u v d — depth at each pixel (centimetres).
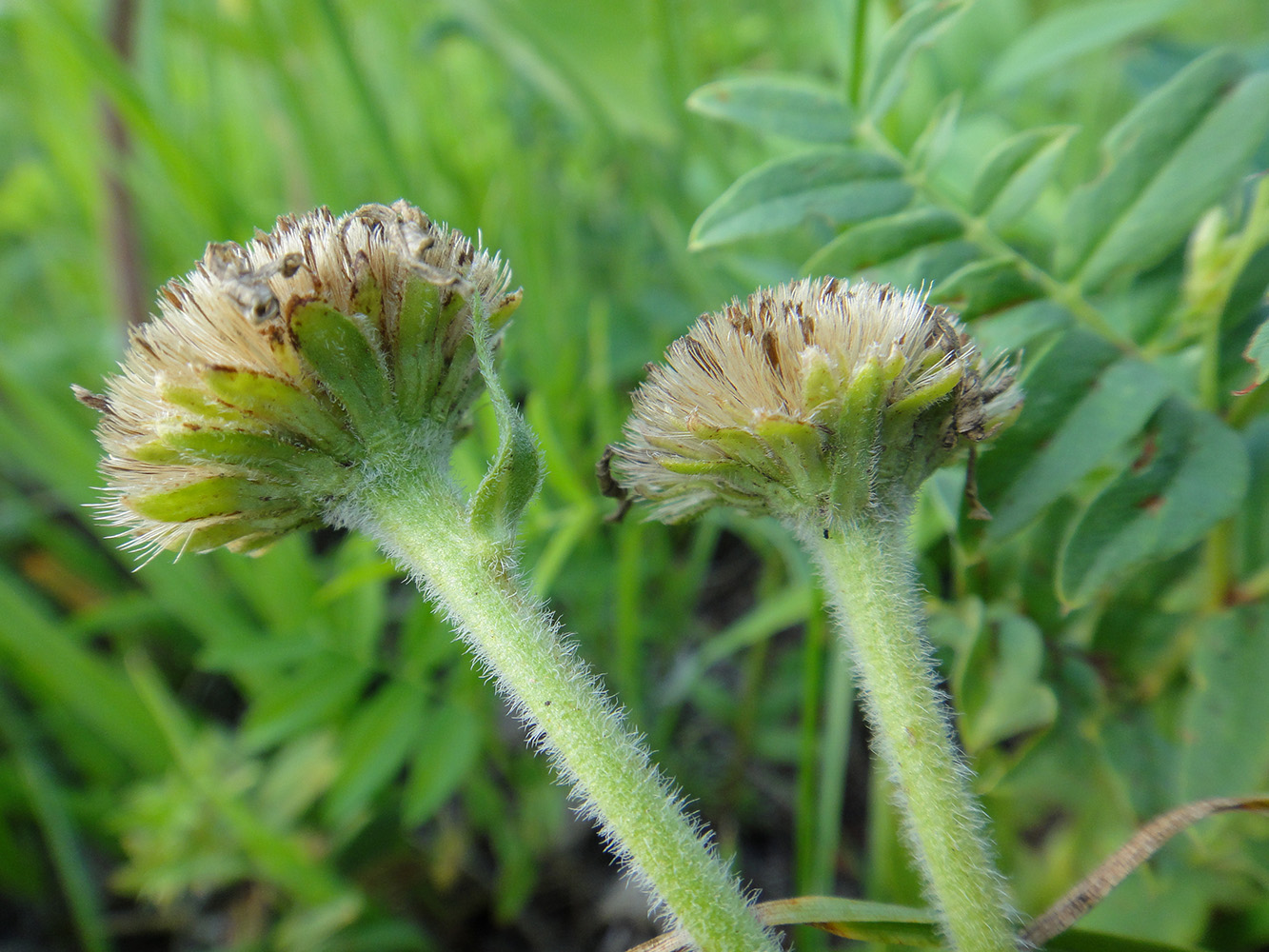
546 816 10
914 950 7
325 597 8
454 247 5
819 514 5
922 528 8
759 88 7
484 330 5
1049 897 8
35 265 18
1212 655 6
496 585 5
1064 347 6
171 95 15
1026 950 5
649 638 11
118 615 12
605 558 11
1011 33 13
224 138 15
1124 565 5
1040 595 7
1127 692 7
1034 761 7
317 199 12
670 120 12
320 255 5
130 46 12
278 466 5
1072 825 8
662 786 5
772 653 12
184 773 10
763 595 11
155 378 5
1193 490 5
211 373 5
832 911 5
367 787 9
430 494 5
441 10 14
